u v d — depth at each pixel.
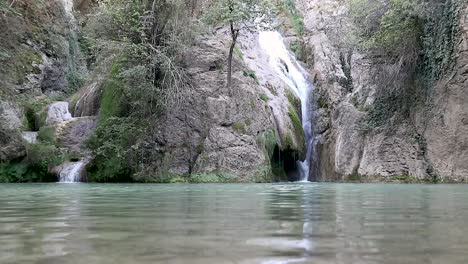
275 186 11.54
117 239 2.06
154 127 17.23
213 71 17.92
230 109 16.97
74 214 3.54
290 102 19.67
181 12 18.03
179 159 16.75
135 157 16.95
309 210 3.89
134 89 17.42
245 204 4.67
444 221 3.00
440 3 16.33
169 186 11.73
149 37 18.27
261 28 20.00
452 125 15.97
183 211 3.76
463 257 1.61
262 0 18.95
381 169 17.00
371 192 8.05
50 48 25.39
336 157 18.16
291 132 18.20
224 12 17.69
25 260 1.53
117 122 17.67
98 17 19.08
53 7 26.62
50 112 20.89
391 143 17.27
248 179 15.96
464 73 15.70
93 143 17.58
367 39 18.00
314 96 20.84
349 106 18.80
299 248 1.80
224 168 16.11
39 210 4.02
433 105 16.58
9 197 6.52
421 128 16.91
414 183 15.42
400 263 1.48
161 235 2.20
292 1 25.44
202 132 16.91
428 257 1.60
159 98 17.30
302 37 24.00
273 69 20.55
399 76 17.55
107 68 19.58
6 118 18.64
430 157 16.45
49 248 1.81
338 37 21.48
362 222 2.89
